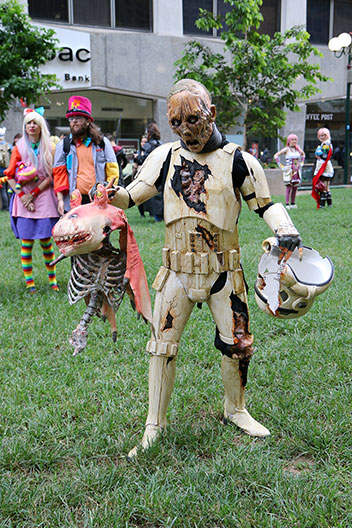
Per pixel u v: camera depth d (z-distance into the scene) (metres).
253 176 2.56
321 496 2.41
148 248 8.21
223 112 16.11
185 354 4.10
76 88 18.97
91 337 4.54
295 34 15.61
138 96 20.22
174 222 2.66
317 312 4.95
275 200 15.91
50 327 4.79
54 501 2.45
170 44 20.16
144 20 20.47
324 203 13.34
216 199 2.56
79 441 2.93
